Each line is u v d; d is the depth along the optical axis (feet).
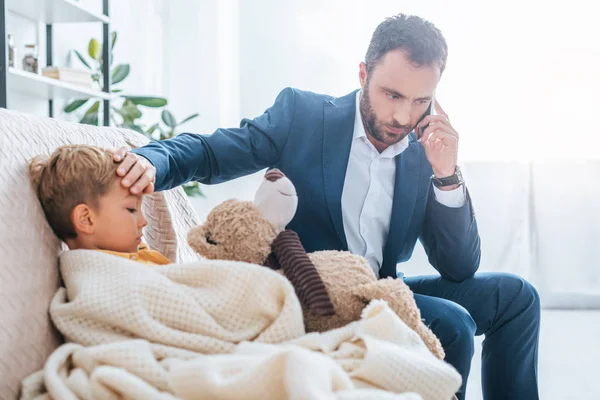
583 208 11.44
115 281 2.73
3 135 3.08
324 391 1.96
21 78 8.41
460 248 4.39
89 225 3.13
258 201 3.10
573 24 11.25
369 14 11.99
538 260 11.61
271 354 2.10
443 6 11.55
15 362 2.57
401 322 2.79
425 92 4.09
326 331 2.93
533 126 11.48
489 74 11.50
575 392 6.84
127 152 3.33
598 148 11.37
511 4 11.37
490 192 11.62
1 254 2.69
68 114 11.19
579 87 11.32
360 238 4.24
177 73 12.94
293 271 2.97
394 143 4.22
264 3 12.46
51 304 2.80
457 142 4.21
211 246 3.05
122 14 12.44
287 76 12.44
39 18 9.86
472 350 3.99
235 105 12.75
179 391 2.16
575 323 10.40
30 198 3.04
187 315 2.64
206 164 4.10
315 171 4.18
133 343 2.44
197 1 12.80
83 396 2.29
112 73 11.31
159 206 4.18
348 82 12.17
